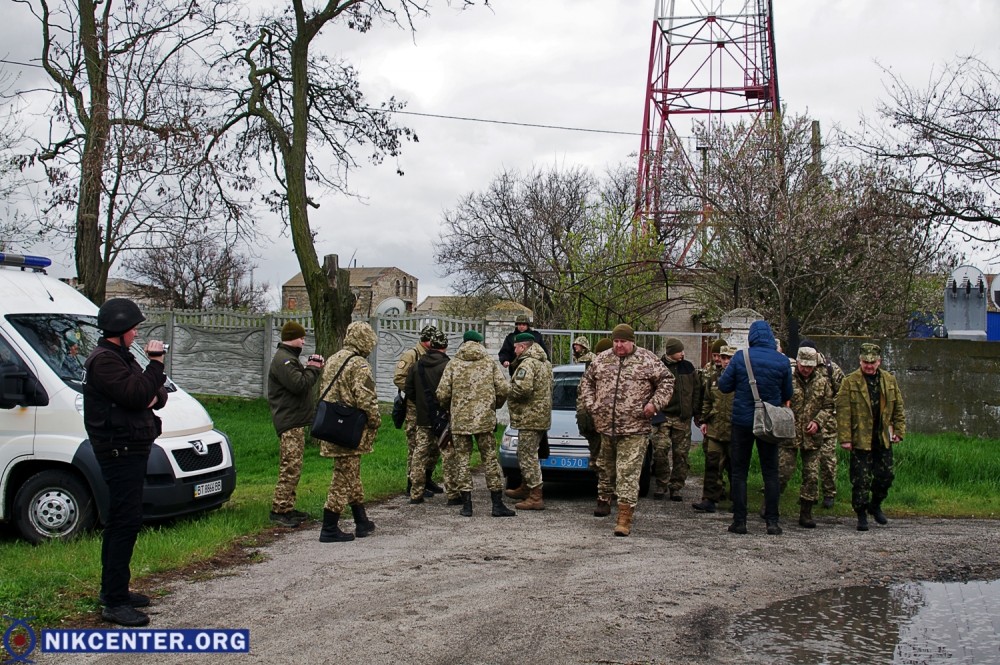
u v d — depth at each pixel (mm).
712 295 20516
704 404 10414
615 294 23922
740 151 19625
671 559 7562
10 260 9102
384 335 20328
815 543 8367
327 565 7195
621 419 8727
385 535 8469
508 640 5371
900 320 19766
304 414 9000
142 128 14555
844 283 18719
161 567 6930
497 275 37781
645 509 10266
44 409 8117
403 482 11898
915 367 15852
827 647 5398
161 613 5844
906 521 9641
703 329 27203
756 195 18875
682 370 11070
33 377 8195
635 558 7574
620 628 5652
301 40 16344
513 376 9914
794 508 10297
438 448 10609
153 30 14648
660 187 23734
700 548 8055
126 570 5664
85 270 14109
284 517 8898
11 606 5766
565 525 9094
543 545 8047
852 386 9203
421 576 6844
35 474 8102
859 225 17875
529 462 10070
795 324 15461
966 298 17891
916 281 20359
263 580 6703
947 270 20859
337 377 8109
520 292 37219
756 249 18609
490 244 38219
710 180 20062
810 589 6746
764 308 18797
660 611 6047
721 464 10281
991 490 11242
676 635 5555
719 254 20312
